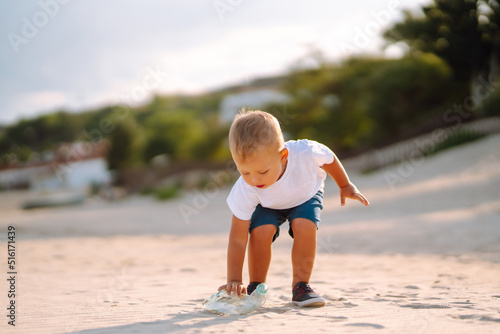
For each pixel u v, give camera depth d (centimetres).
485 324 196
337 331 189
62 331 201
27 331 202
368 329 192
